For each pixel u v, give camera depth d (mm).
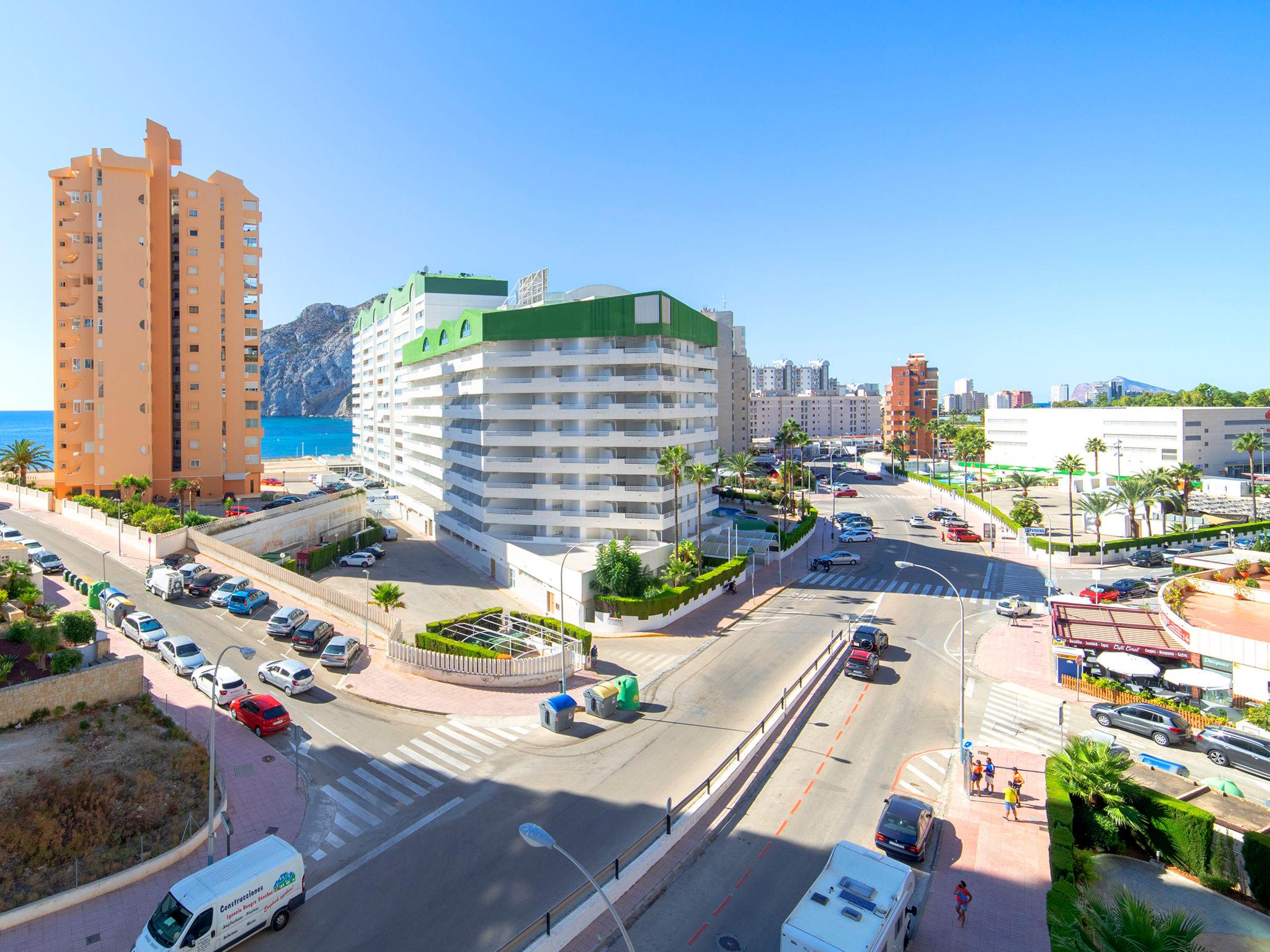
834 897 21203
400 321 123125
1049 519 105250
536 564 61719
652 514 66500
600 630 55656
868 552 87125
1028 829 29328
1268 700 40500
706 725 38750
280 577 61312
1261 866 25922
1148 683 44438
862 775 33906
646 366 67500
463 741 36844
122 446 100000
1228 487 108062
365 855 27172
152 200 106688
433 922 23391
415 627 56031
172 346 109438
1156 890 26906
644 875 25984
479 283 111438
